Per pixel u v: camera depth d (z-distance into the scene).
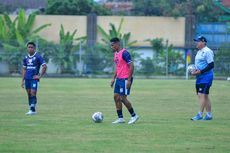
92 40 111.50
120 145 25.20
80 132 29.12
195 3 129.88
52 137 27.36
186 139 27.08
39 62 38.16
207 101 35.44
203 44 35.06
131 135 28.17
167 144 25.61
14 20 108.88
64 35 108.69
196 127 31.45
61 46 102.19
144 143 25.81
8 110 40.59
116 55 32.56
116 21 113.69
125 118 35.97
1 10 133.62
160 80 89.88
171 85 74.75
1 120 34.22
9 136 27.58
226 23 115.31
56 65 101.88
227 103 48.62
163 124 32.75
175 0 138.50
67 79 89.69
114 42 32.41
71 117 36.19
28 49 38.25
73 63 102.12
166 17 114.00
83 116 36.84
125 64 32.38
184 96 56.09
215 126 31.97
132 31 113.56
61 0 124.75
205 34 115.69
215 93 60.62
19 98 51.19
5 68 101.50
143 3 140.50
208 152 23.77
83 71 102.25
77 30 113.31
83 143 25.64
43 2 147.25
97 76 100.50
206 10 127.50
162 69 102.75
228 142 26.31
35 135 27.98
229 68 102.25
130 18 113.69
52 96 54.09
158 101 50.00
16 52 101.00
